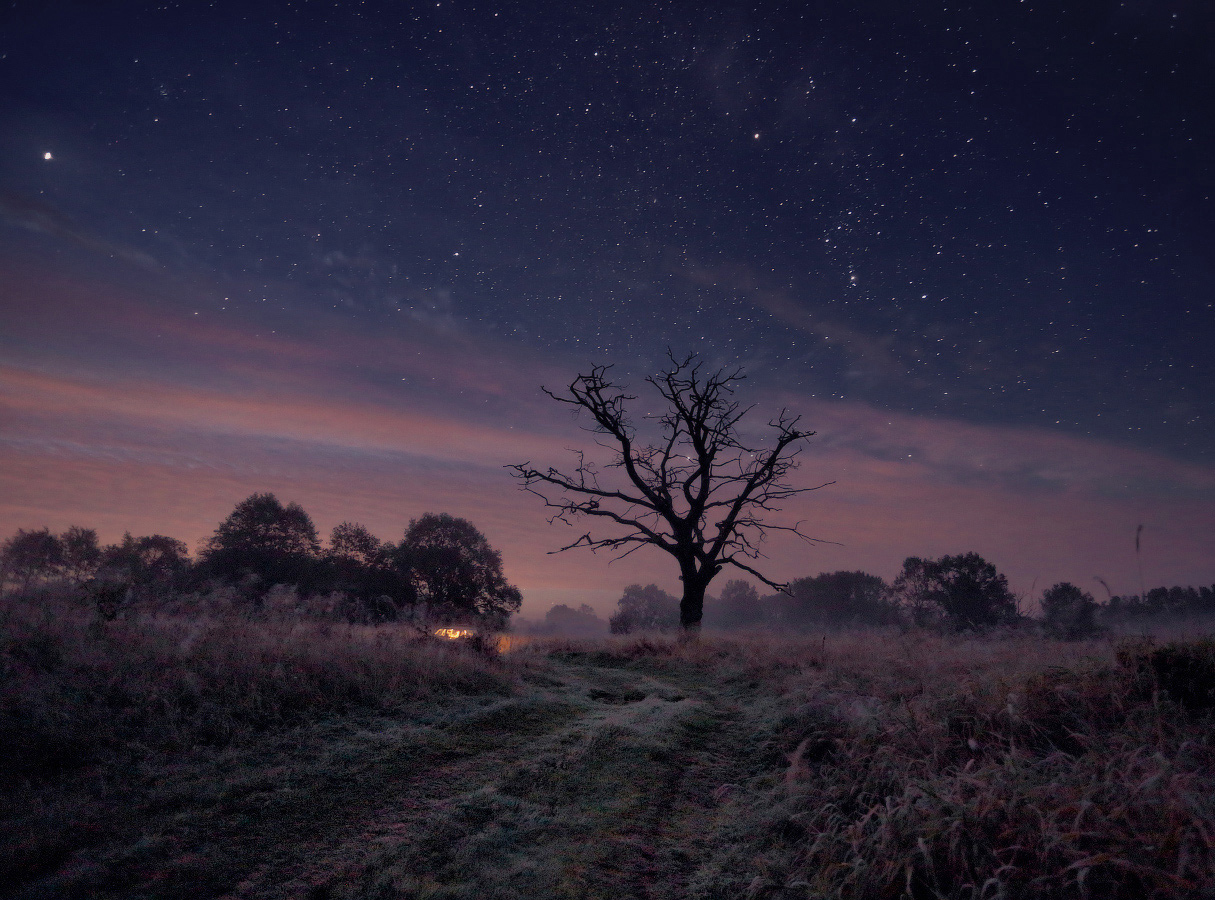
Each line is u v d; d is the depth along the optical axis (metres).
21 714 5.07
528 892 3.64
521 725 6.52
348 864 3.80
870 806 4.40
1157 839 3.18
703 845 4.30
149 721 5.38
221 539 28.66
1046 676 5.91
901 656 8.90
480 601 31.75
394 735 5.84
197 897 3.39
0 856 3.57
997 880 3.13
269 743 5.41
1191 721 4.81
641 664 10.85
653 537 18.47
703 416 18.16
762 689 8.27
